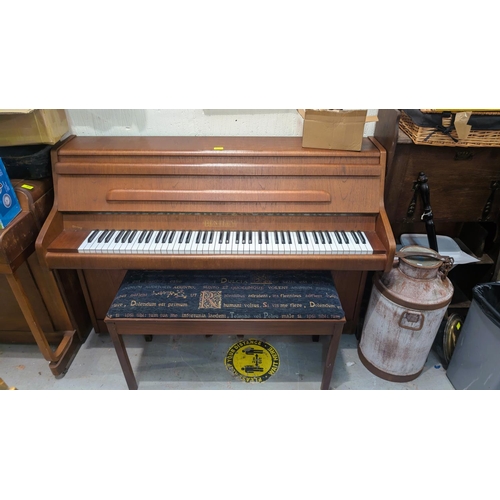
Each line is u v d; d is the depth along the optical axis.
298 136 2.03
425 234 2.25
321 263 1.62
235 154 1.71
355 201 1.70
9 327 2.08
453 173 1.83
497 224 2.01
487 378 1.71
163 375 2.01
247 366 2.07
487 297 1.79
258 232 1.72
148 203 1.70
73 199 1.70
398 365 1.91
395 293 1.72
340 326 1.58
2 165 1.49
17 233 1.56
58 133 1.78
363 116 1.62
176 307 1.56
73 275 2.03
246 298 1.60
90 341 2.20
